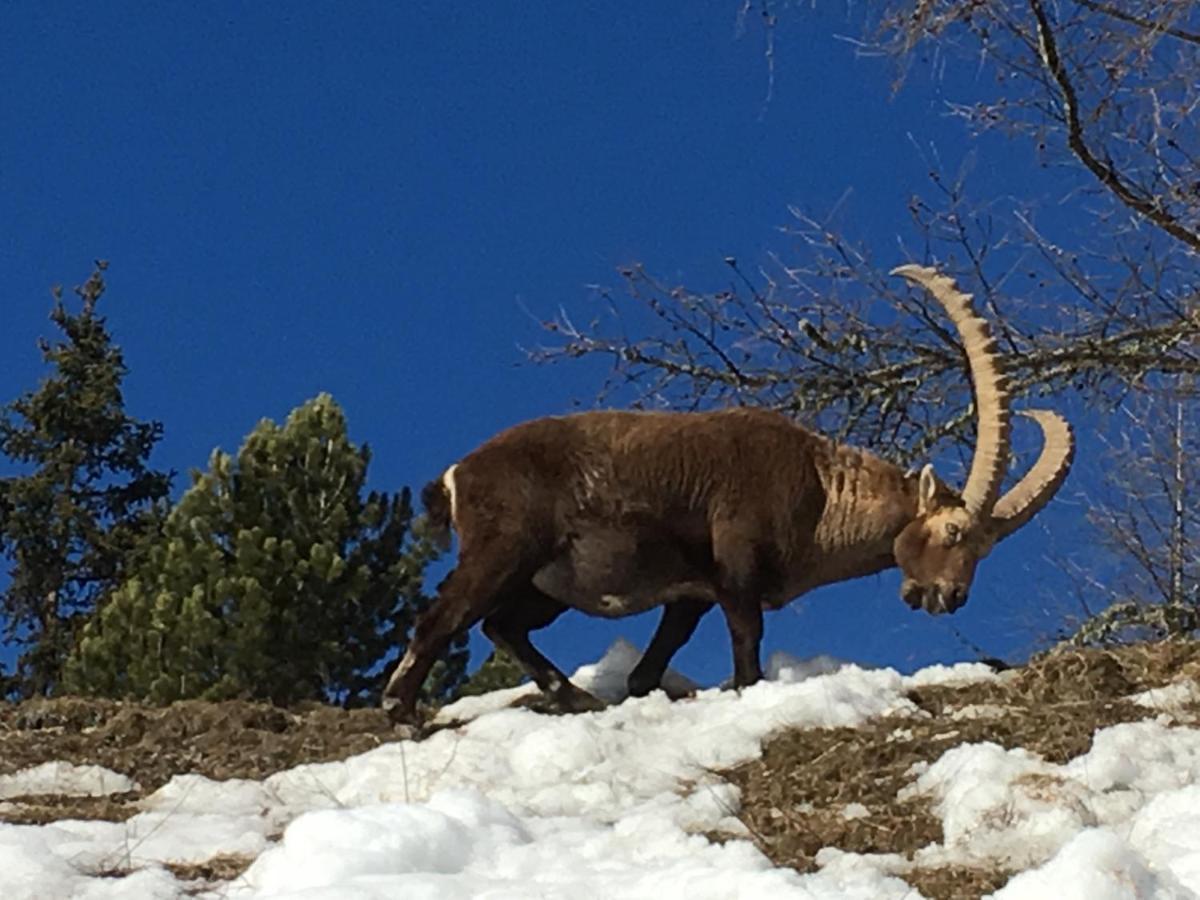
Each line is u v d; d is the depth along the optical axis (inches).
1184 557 543.2
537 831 256.8
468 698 389.4
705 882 210.8
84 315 1307.8
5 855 245.8
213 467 725.3
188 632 670.5
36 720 363.9
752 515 377.4
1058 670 327.6
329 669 688.4
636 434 380.2
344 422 736.3
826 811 271.1
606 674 398.0
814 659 382.9
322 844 231.3
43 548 1213.1
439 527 382.9
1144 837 240.2
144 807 294.0
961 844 245.0
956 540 380.5
